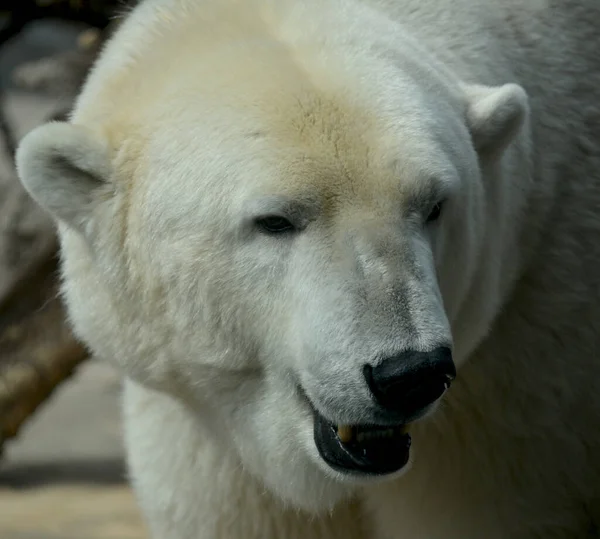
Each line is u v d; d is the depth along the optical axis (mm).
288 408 5871
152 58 6098
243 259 5566
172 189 5676
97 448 16484
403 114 5484
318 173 5316
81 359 12609
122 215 5930
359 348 5168
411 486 6926
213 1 6262
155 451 6938
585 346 6754
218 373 6000
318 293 5312
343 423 5348
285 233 5477
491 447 6785
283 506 6871
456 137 5836
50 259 12398
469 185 5879
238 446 6312
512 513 6906
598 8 7172
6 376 12336
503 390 6707
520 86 6738
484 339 6660
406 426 5758
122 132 5891
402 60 5812
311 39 5785
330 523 7152
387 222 5328
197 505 6898
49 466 15234
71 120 6586
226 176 5480
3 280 17031
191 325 5855
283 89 5477
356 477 5695
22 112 28344
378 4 6543
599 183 6883
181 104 5727
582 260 6773
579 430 6824
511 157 6520
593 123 6953
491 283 6320
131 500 12266
